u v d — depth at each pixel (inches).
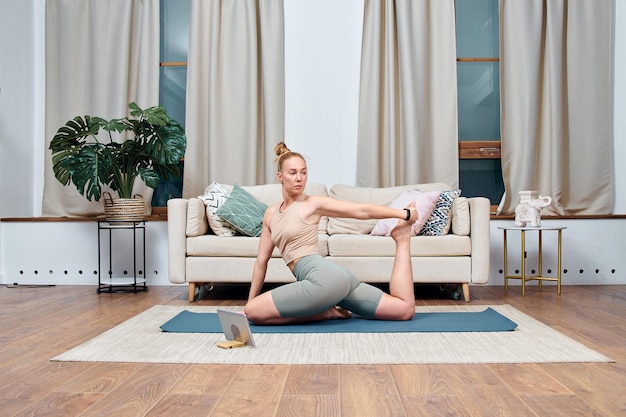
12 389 74.4
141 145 176.4
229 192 170.2
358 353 91.8
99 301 153.9
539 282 177.9
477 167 196.9
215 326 114.2
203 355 91.3
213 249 151.8
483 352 92.0
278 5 192.1
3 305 146.7
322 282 109.3
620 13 192.5
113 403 68.6
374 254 150.5
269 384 76.0
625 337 104.5
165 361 87.8
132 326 116.1
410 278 119.1
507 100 189.6
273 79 191.2
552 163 187.3
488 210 150.7
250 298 121.3
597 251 185.5
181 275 152.7
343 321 118.2
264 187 178.1
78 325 119.1
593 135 188.1
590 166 188.1
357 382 76.6
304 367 84.4
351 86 194.9
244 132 191.3
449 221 158.9
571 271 185.8
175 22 202.4
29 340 104.7
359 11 195.2
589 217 185.2
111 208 172.1
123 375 80.7
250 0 191.8
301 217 112.9
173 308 139.9
